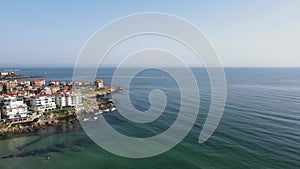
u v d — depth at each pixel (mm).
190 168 45812
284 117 77500
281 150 50844
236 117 77188
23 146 62531
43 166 50438
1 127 75312
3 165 50844
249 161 46688
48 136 70625
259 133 61688
